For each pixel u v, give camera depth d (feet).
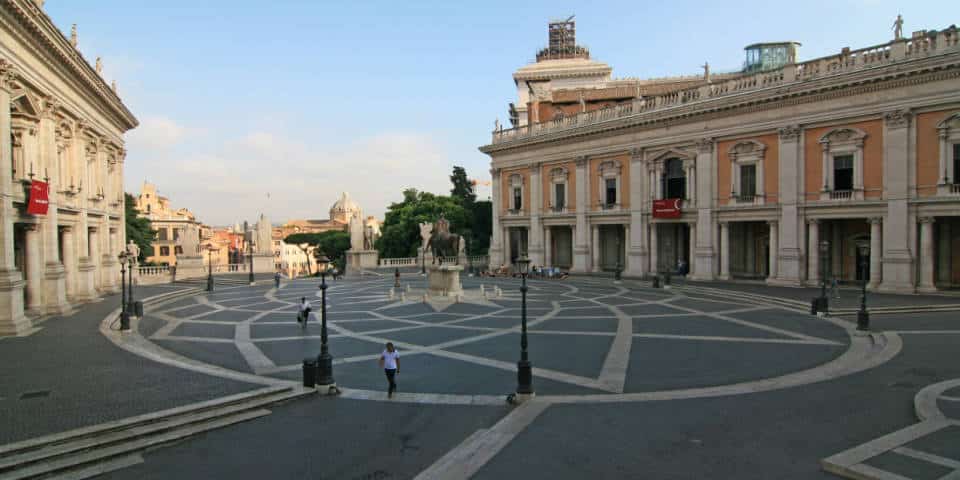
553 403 50.80
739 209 145.59
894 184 117.60
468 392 55.31
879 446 37.65
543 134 196.54
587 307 112.16
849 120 124.77
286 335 86.07
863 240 136.87
